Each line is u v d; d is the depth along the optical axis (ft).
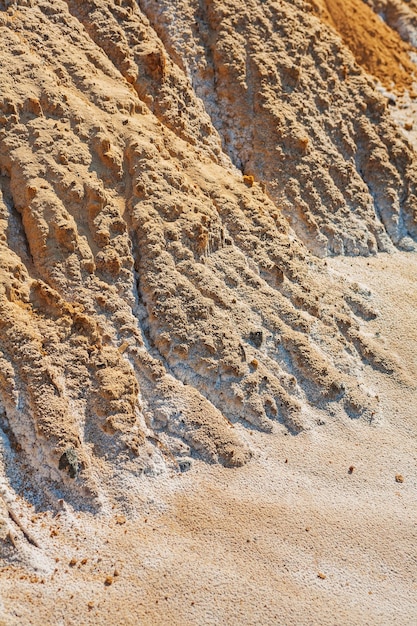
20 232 23.47
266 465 22.02
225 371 23.29
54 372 20.97
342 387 24.57
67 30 28.22
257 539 19.86
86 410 21.22
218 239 26.20
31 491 19.75
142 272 24.25
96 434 20.99
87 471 20.08
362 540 20.39
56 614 17.38
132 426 21.26
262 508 20.67
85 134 25.26
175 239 24.99
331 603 18.69
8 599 17.42
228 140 31.71
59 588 17.92
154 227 24.68
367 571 19.71
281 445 22.77
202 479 21.20
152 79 29.50
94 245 23.91
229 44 32.17
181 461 21.38
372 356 26.37
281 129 31.19
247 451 22.09
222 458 21.79
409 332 27.81
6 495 19.29
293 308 26.09
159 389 22.34
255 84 32.04
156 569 18.65
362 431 23.91
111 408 21.20
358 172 33.71
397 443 23.70
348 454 22.97
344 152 33.47
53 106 25.07
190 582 18.49
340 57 35.86
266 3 34.35
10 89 24.58
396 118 39.01
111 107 26.58
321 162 31.89
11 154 23.80
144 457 20.95
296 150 31.37
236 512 20.44
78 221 23.95
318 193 31.30
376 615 18.60
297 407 23.67
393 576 19.72
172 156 27.68
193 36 32.30
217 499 20.71
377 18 46.68
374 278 29.89
